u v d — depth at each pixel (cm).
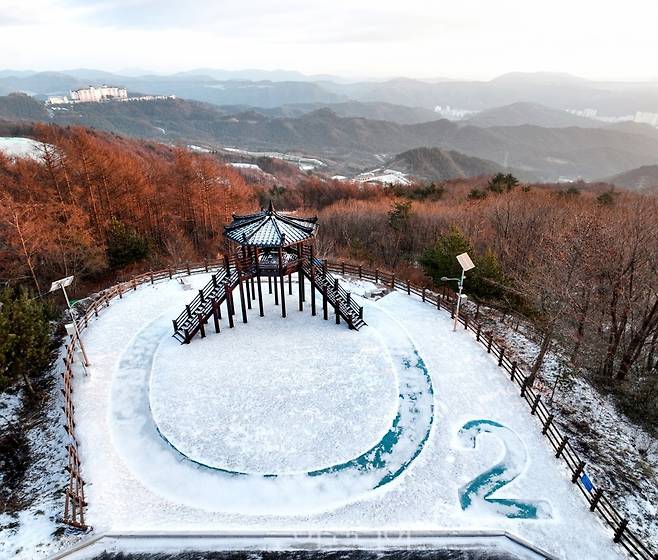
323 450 1725
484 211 4681
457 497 1543
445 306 2892
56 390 2092
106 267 3572
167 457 1686
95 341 2430
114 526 1409
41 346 2081
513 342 2923
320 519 1455
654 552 1499
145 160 7281
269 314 2741
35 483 1620
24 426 1930
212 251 4750
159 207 4675
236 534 1387
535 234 3791
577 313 2614
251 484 1580
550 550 1369
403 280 3697
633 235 2519
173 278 3325
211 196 4891
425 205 6000
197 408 1922
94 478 1584
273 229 2417
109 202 4025
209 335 2481
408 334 2564
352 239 5181
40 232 3091
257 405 1944
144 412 1914
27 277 3098
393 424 1872
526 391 2058
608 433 2170
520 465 1686
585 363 2800
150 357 2303
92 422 1848
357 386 2078
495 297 3162
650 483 1870
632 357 2691
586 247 2308
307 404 1956
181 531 1388
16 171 4066
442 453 1731
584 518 1481
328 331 2541
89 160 3803
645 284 2486
